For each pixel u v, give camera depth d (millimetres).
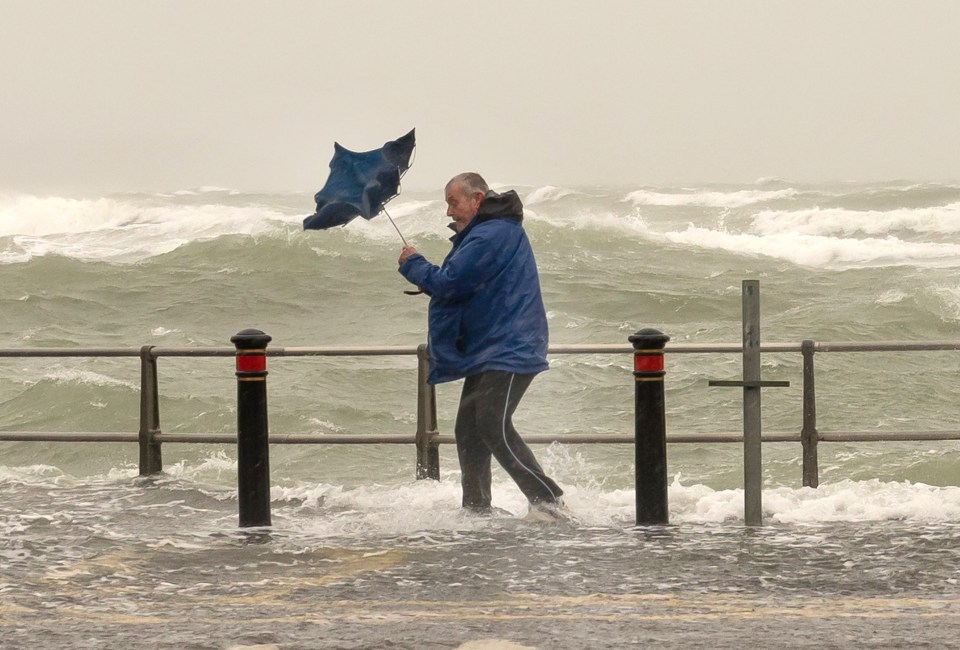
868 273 80750
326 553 17906
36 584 15898
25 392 42812
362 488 23938
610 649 12414
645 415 19938
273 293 74125
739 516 20859
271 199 163875
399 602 14734
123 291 74688
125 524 20781
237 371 20344
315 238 87375
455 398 40281
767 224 123562
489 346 19938
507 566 16812
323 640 12836
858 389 42125
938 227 114875
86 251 100875
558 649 12414
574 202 150000
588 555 17500
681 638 12836
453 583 15797
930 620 13570
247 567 16953
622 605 14461
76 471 33188
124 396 41812
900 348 23062
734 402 39562
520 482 20312
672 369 45531
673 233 102125
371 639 12859
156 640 12906
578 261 88188
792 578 15922
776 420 37281
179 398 41594
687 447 32844
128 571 16719
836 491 22625
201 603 14781
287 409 40656
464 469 20766
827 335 60250
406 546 18328
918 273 79500
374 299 71875
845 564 16750
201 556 17750
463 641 12742
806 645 12508
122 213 125812
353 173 20344
